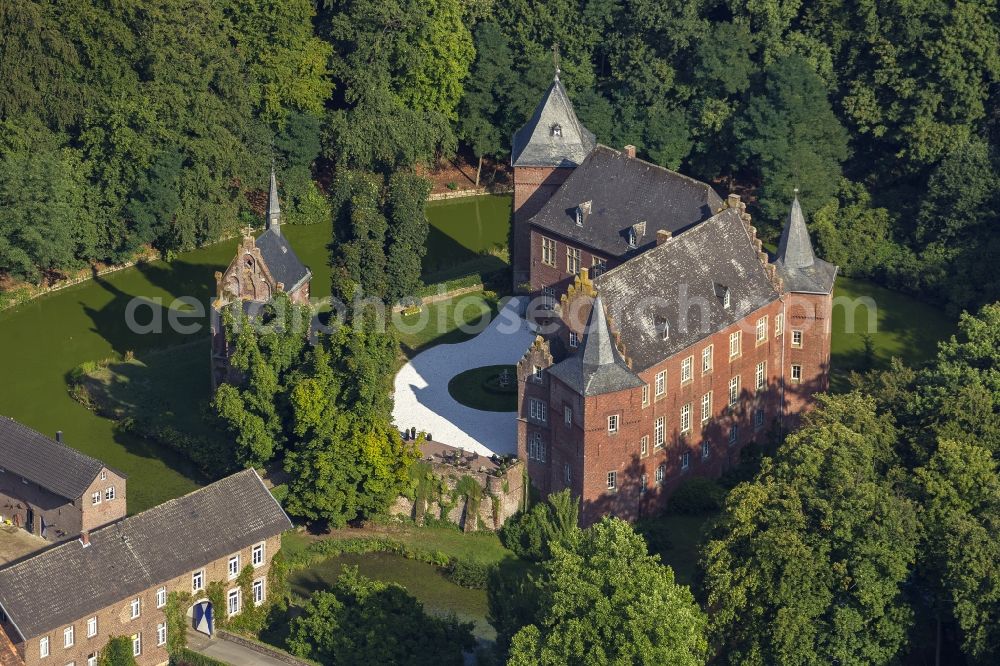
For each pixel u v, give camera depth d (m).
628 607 186.25
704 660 196.75
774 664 199.62
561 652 188.50
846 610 198.25
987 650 196.25
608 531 197.88
